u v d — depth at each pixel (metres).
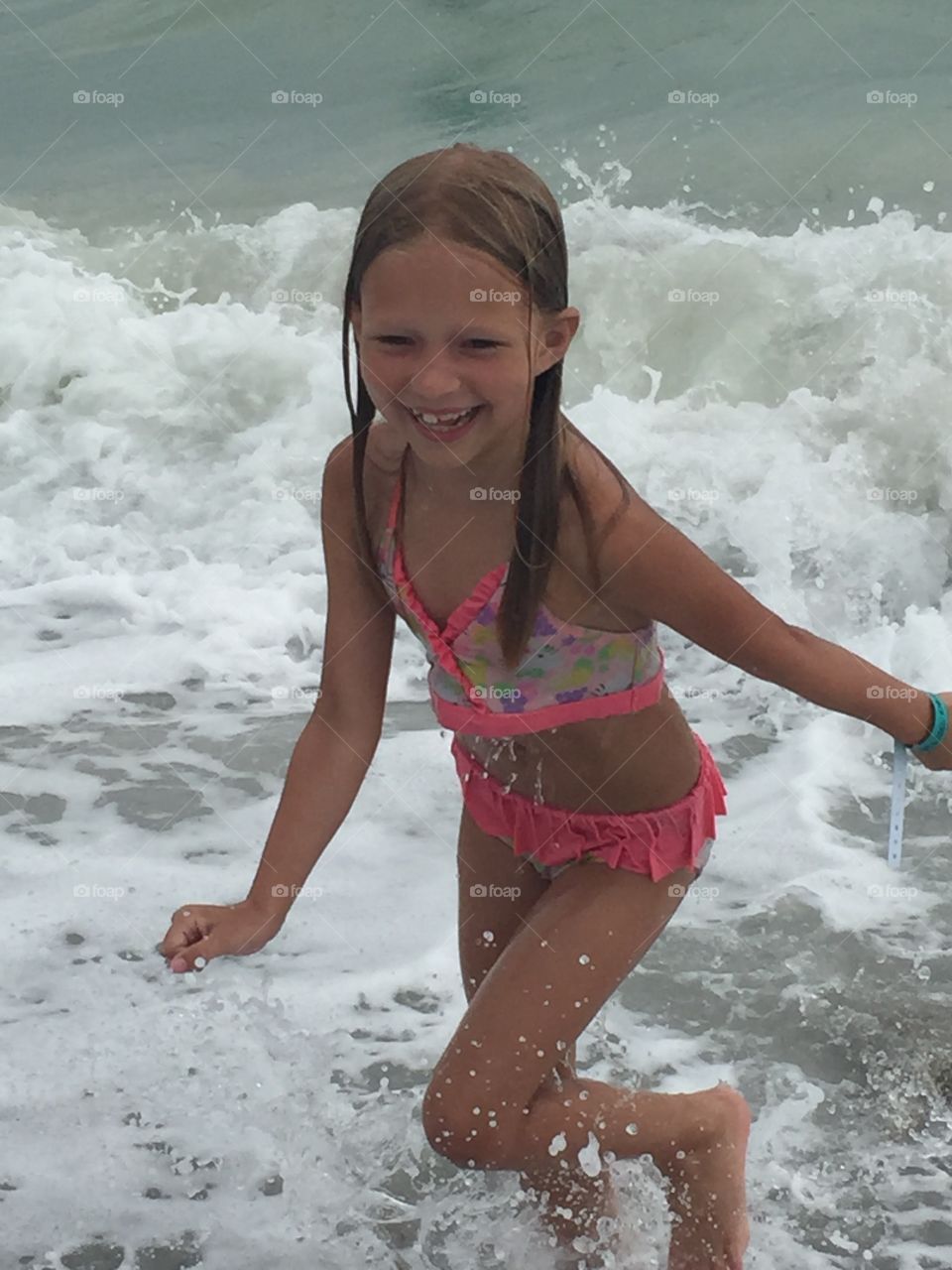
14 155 7.71
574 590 2.11
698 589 2.10
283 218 6.86
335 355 5.98
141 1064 2.76
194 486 5.41
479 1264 2.34
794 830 3.44
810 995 2.90
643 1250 2.31
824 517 4.86
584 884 2.24
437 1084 2.14
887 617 4.54
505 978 2.18
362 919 3.20
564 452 2.08
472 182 1.95
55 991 2.98
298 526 5.12
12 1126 2.62
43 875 3.39
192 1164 2.55
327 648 2.39
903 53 7.64
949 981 2.93
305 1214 2.45
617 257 6.03
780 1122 2.59
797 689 2.20
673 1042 2.80
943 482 4.97
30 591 4.83
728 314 5.76
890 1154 2.52
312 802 2.38
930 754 2.28
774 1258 2.32
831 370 5.53
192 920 2.29
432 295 1.93
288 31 8.78
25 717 4.11
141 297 6.52
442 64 8.16
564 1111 2.16
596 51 8.08
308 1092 2.68
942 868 3.29
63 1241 2.41
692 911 3.17
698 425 5.43
